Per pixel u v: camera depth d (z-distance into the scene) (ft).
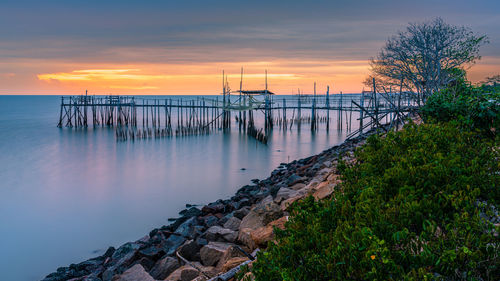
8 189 83.46
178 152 136.26
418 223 14.58
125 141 164.55
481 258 11.60
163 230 49.52
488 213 14.85
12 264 48.06
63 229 60.03
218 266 28.32
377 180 18.99
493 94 31.65
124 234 57.62
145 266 37.63
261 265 13.43
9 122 258.37
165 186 86.22
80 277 39.01
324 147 150.71
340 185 22.47
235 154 132.77
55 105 576.20
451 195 15.16
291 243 14.01
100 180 92.07
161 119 318.45
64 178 94.07
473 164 18.40
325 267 12.16
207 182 89.97
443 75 85.40
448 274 11.44
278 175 85.97
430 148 22.68
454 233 13.16
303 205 17.39
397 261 12.19
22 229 59.93
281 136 189.47
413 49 87.86
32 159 120.16
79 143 157.79
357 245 12.25
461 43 82.48
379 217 14.29
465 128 28.78
